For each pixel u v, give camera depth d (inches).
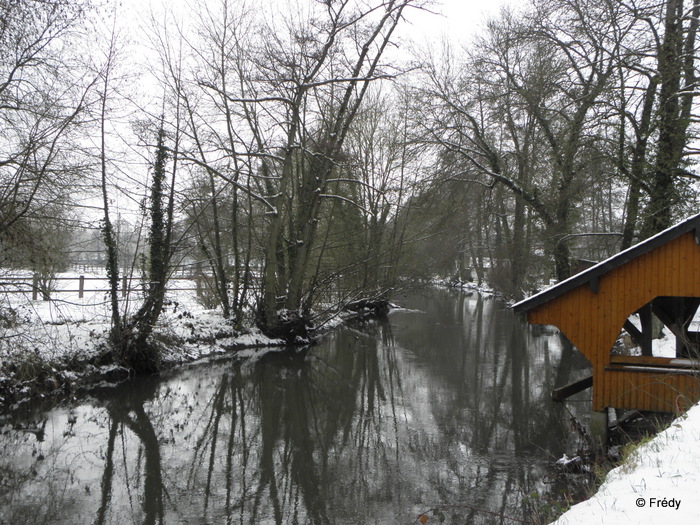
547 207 887.7
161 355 653.3
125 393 559.8
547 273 1197.7
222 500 321.7
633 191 704.4
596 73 741.9
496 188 1089.4
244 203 924.0
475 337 966.4
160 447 415.8
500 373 669.3
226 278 879.1
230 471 368.5
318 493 331.9
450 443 421.4
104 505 313.9
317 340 925.8
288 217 957.2
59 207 519.5
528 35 774.5
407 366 717.3
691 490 176.1
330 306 1056.8
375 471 366.0
